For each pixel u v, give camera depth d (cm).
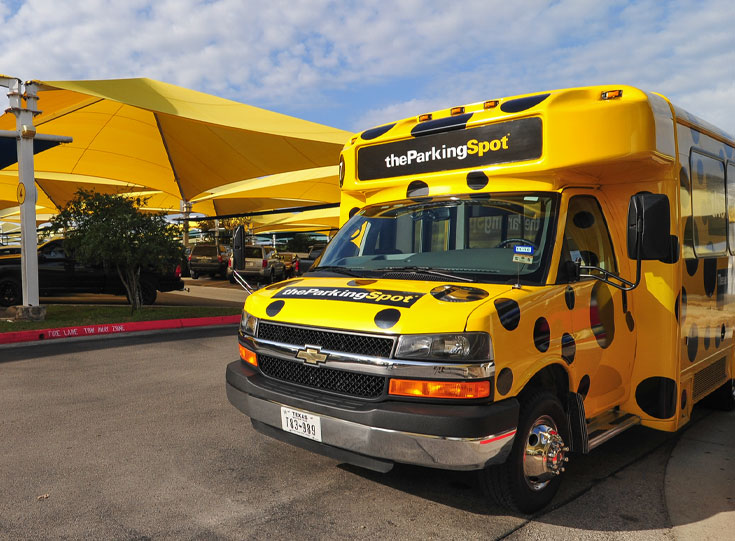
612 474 451
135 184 2478
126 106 1595
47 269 1515
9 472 435
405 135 482
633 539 349
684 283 479
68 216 1246
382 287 391
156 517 366
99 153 2002
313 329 373
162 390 681
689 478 444
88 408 604
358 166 520
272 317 403
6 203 3444
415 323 338
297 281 449
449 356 330
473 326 330
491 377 332
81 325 1123
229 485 416
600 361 425
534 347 361
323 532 350
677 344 462
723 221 584
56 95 1361
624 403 477
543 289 375
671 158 451
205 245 2908
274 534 346
